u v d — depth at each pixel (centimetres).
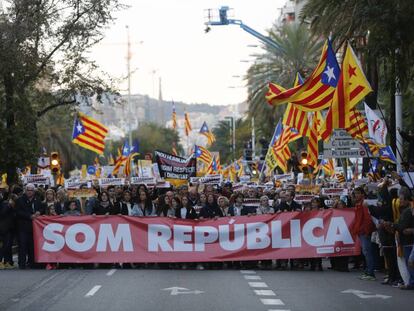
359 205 1720
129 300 1373
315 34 2927
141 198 2039
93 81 3262
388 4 1897
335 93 1994
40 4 3059
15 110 2978
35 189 2014
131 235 1919
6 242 1966
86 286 1569
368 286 1588
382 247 1641
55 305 1328
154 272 1833
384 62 2062
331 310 1270
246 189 2422
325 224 1889
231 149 9744
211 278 1708
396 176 1741
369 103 2752
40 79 3231
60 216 1923
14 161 2981
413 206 1545
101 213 2006
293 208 2006
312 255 1884
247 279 1692
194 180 2809
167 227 1912
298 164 3719
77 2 3159
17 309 1290
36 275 1773
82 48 3183
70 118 3503
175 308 1283
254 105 4947
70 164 6919
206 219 1912
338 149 2308
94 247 1922
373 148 2334
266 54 4828
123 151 4244
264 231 1902
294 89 2055
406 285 1541
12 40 2955
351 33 2364
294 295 1441
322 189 2169
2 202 1967
